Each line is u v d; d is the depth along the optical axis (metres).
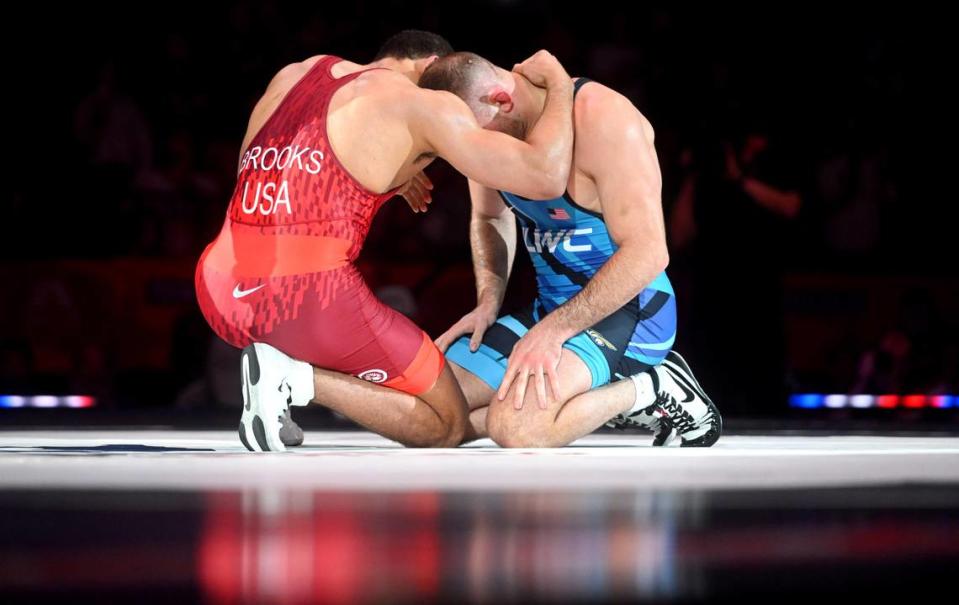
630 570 3.60
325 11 30.94
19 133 29.02
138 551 3.91
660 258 9.87
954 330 25.55
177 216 27.30
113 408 23.00
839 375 25.11
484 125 9.77
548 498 5.39
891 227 28.56
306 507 5.04
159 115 29.70
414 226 26.16
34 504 5.13
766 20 30.30
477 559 3.78
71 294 24.22
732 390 22.33
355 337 9.50
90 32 30.05
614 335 10.36
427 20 30.95
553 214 10.54
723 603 3.10
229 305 9.49
